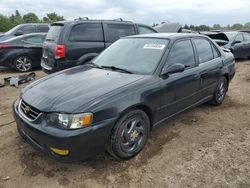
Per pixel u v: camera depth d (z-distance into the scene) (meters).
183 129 4.51
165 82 3.89
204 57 4.99
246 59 12.83
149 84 3.68
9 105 5.91
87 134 3.03
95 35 7.15
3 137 4.23
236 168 3.40
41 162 3.54
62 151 3.01
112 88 3.42
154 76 3.81
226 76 5.64
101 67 4.34
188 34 4.80
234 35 12.16
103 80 3.69
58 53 6.64
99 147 3.19
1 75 9.45
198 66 4.69
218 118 4.99
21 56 9.91
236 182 3.15
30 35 10.16
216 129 4.52
